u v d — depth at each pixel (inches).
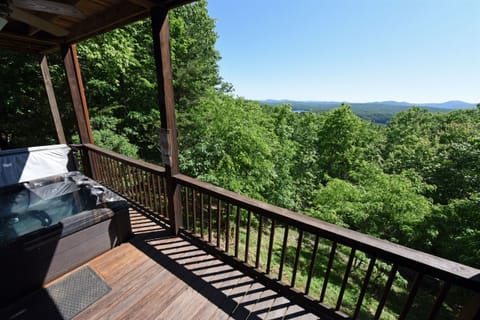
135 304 61.8
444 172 361.1
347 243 49.5
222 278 72.5
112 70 254.5
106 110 263.1
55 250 68.0
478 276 36.1
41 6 62.5
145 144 337.4
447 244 241.9
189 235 92.8
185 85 348.8
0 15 59.6
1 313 56.9
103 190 104.0
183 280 71.1
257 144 271.9
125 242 90.8
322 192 292.5
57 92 241.1
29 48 133.0
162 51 72.2
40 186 113.6
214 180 246.7
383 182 265.9
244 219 290.7
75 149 146.1
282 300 64.4
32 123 242.1
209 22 450.3
